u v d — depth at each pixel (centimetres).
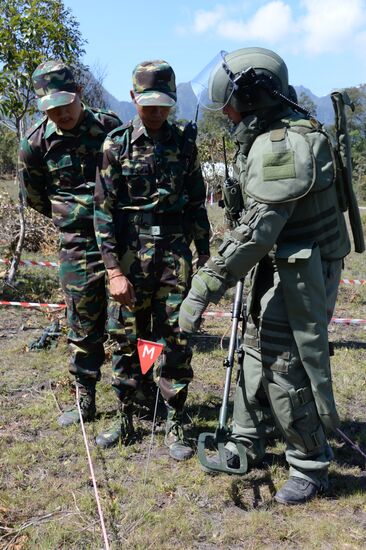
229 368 320
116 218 355
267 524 301
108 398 445
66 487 329
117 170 346
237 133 295
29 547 279
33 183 399
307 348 293
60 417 406
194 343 593
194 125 354
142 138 342
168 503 318
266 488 332
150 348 340
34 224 1070
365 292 873
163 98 325
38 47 698
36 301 727
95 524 296
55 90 362
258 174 278
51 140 381
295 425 306
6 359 525
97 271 389
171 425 372
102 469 349
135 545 282
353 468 360
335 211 298
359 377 516
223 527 299
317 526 299
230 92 290
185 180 366
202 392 467
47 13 759
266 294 305
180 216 362
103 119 389
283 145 276
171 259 356
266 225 278
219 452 309
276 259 294
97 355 403
